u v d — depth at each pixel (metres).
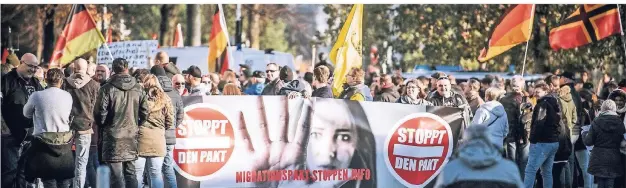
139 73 12.09
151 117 10.28
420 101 12.72
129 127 10.18
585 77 19.45
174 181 10.64
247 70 20.20
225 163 10.84
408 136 11.44
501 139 11.87
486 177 11.80
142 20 38.62
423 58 31.05
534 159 12.52
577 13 16.09
